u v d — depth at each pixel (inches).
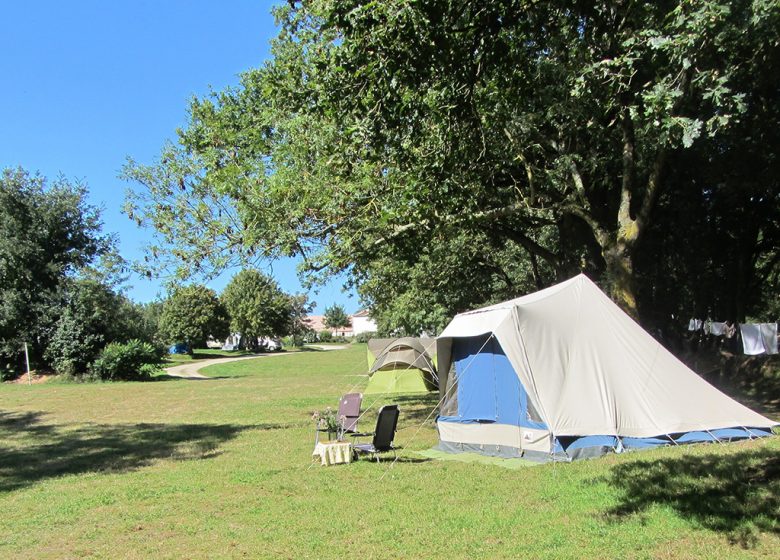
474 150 335.9
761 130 501.7
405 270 864.9
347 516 267.9
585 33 338.3
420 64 249.6
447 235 494.3
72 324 1229.7
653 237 710.5
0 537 255.3
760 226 732.7
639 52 306.7
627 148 463.2
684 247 737.6
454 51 259.4
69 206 1278.3
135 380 1274.6
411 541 230.2
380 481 335.9
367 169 395.5
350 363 1843.0
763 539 211.3
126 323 1322.6
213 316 2704.2
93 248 1338.6
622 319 413.1
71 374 1227.2
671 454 351.3
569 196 503.5
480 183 452.4
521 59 316.8
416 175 335.9
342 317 5167.3
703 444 378.3
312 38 441.4
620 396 387.2
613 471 319.9
